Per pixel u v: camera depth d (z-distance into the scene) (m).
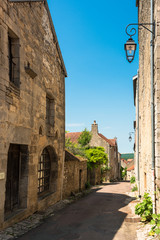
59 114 11.96
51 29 10.86
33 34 8.66
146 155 10.05
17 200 7.69
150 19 7.45
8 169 7.09
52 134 10.61
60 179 11.85
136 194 14.64
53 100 11.12
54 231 6.57
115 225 7.25
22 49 7.59
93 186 23.98
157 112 6.55
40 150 9.18
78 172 15.95
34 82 8.61
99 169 29.53
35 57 8.80
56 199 11.17
